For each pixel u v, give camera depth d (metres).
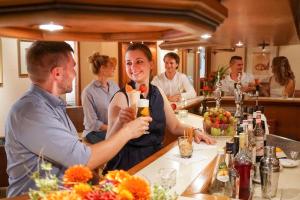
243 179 1.44
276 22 1.72
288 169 1.85
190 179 1.49
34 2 0.53
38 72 1.47
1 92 4.25
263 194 1.48
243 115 2.85
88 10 0.54
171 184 1.33
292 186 1.59
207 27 0.70
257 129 2.00
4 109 4.31
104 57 3.59
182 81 5.03
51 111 1.48
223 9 0.73
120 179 0.74
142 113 1.72
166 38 1.04
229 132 2.35
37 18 0.55
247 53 9.07
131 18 0.58
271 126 4.70
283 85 5.52
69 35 1.05
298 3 1.33
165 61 4.97
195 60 8.68
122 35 1.09
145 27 0.89
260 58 8.95
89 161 1.47
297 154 2.05
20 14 0.55
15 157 1.46
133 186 0.68
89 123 3.46
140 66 2.07
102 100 3.49
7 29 0.88
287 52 8.76
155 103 2.12
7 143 1.50
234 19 1.59
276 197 1.47
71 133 1.51
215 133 2.35
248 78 5.52
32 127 1.40
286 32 2.20
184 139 1.91
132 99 1.72
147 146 2.04
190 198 1.21
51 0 0.52
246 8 1.28
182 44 2.00
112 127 1.85
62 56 1.48
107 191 0.67
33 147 1.41
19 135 1.42
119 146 1.57
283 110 5.02
